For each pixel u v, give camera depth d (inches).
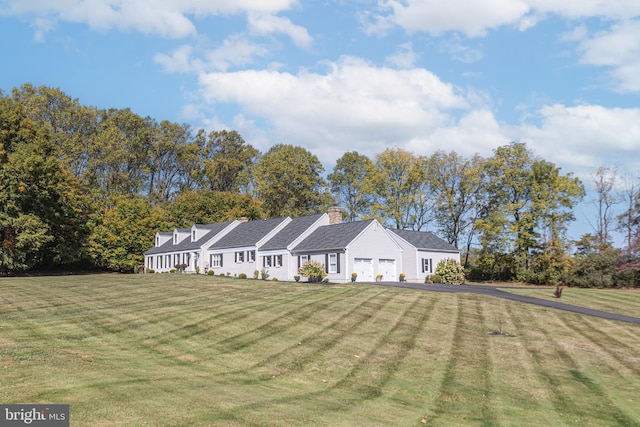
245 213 2736.2
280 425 353.1
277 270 1786.4
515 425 417.1
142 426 322.7
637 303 1200.8
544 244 2110.0
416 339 727.1
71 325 737.6
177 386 453.1
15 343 591.2
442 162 2436.0
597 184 2225.6
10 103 1942.7
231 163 3371.1
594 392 518.6
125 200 2588.6
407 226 2549.2
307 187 3043.8
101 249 2407.7
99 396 387.5
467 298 1124.5
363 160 3120.1
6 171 1710.1
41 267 2255.2
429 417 424.5
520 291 1365.7
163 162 3363.7
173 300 1013.2
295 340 702.5
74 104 3016.7
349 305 973.2
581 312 1011.9
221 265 2031.3
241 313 873.5
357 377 550.6
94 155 2883.9
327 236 1722.4
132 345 645.9
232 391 457.4
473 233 2321.6
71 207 2176.4
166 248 2367.1
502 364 615.5
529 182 2146.9
